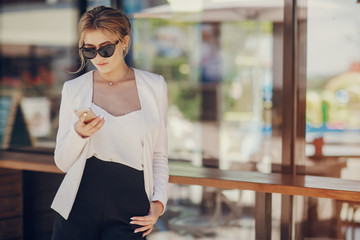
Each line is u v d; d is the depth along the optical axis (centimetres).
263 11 314
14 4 484
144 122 190
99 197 184
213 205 347
